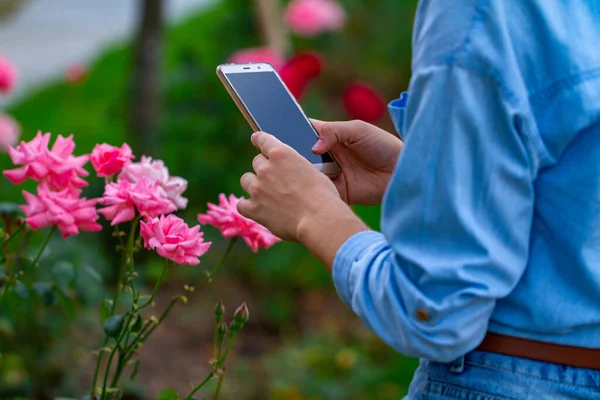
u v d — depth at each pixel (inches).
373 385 141.8
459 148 45.7
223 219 70.8
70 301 82.7
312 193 53.6
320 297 171.8
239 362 145.4
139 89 175.6
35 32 375.2
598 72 47.8
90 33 379.9
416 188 46.4
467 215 46.0
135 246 74.4
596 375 51.4
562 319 50.1
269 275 170.4
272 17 206.2
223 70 66.6
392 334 49.2
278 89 68.2
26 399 110.6
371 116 182.9
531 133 46.6
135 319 74.2
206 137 193.0
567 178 48.8
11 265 79.5
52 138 226.4
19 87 287.4
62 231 69.7
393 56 274.7
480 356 52.6
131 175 71.2
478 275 46.4
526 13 47.6
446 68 45.8
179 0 436.5
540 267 50.7
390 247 50.7
